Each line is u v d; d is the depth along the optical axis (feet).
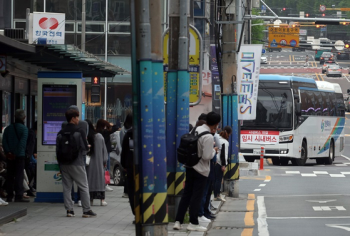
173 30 103.76
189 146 92.38
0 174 127.54
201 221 106.32
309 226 103.45
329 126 293.64
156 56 75.77
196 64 113.29
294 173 225.35
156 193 76.74
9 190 123.54
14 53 125.18
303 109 260.21
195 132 95.04
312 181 195.62
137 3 73.72
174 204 105.70
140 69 73.92
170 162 105.40
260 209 128.26
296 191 166.61
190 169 94.32
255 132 252.01
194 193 94.58
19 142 121.39
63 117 123.85
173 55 104.01
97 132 127.85
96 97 213.66
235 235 95.14
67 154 103.50
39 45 121.49
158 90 75.92
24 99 163.32
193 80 113.29
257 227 103.19
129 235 88.63
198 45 113.19
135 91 74.64
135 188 75.66
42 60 140.26
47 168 124.26
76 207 119.96
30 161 134.41
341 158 342.44
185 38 102.42
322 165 286.05
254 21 631.97
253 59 166.50
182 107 103.55
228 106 152.76
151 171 74.84
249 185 184.24
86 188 106.01
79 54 134.92
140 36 73.72
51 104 123.65
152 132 74.59
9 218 98.63
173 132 104.88
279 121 250.98
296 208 128.77
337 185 183.11
